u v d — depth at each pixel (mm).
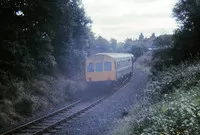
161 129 7230
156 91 14656
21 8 16391
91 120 13039
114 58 23453
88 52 36469
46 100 17500
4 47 15820
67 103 18750
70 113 14883
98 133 10750
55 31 22125
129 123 10602
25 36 17859
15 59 16812
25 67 17812
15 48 16500
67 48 26719
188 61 17734
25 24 17156
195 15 19328
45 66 21000
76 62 29266
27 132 10977
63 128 11688
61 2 18891
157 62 23047
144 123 9156
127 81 30078
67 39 25500
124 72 28172
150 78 23812
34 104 15367
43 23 18266
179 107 8398
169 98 11555
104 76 23406
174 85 13781
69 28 24109
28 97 15648
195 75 12891
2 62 16172
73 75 28109
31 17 17141
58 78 23750
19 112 14141
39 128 11578
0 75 15539
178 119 7410
